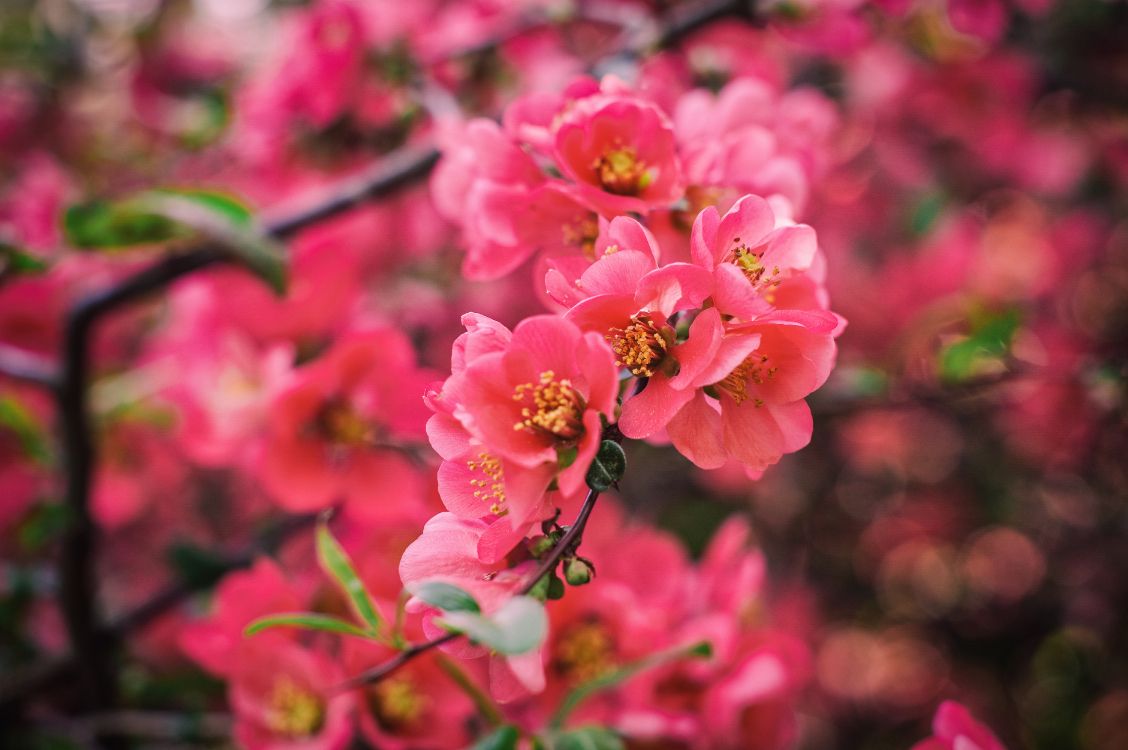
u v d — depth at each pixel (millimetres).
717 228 497
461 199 609
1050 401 1198
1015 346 732
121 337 1081
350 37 782
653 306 492
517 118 562
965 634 1472
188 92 1313
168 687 806
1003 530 1457
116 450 962
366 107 817
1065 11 1172
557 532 499
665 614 650
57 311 861
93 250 705
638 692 622
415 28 852
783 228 519
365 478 714
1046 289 1308
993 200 1382
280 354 736
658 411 495
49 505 734
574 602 628
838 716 1493
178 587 783
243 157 957
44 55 1304
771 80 838
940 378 735
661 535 683
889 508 1484
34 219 953
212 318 795
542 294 550
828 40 768
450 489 499
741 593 653
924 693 1524
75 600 749
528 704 626
